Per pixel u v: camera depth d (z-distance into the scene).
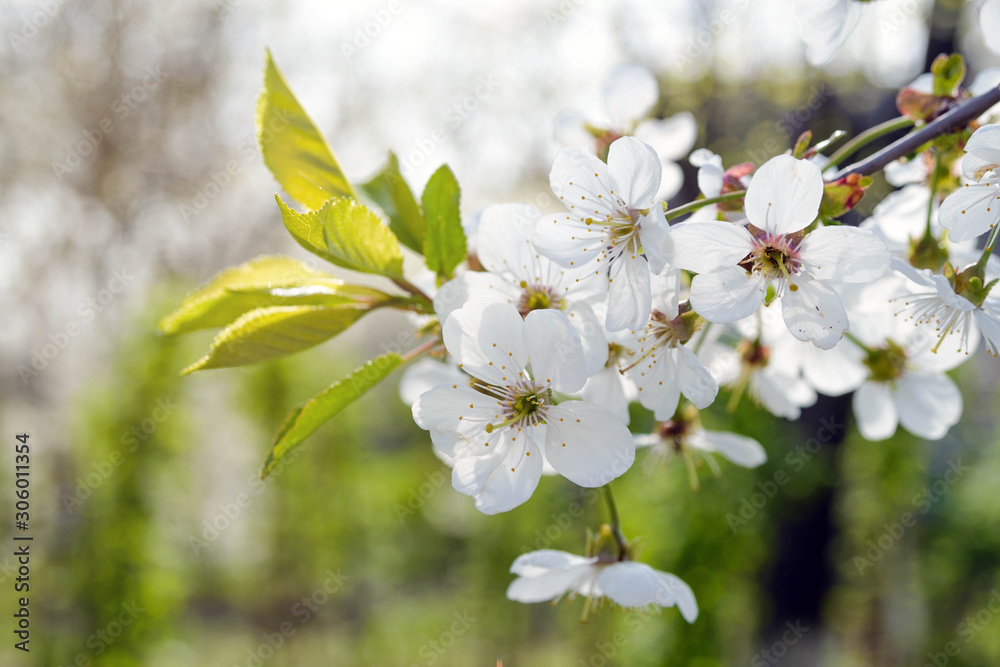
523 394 0.30
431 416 0.30
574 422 0.30
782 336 0.35
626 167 0.30
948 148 0.31
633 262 0.30
